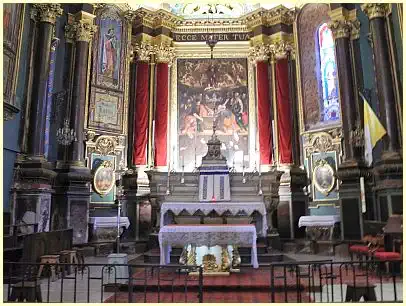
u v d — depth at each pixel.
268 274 8.64
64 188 12.17
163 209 11.14
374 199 11.49
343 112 12.83
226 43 16.67
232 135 16.05
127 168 15.17
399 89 10.60
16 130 10.86
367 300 5.73
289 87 15.68
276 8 15.94
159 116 15.81
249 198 12.44
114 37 15.27
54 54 13.01
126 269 8.03
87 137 14.00
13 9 10.18
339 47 13.16
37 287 6.09
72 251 9.52
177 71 16.56
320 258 11.12
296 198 14.48
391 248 8.66
